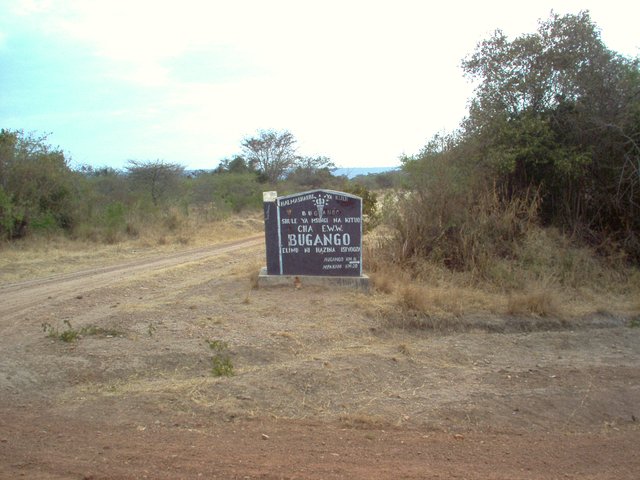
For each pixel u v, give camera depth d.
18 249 18.31
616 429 6.04
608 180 13.71
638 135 13.26
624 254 12.80
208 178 41.34
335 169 51.66
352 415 5.97
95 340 7.91
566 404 6.49
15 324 8.79
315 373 6.88
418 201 13.03
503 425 5.96
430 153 13.45
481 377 7.29
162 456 4.90
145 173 33.44
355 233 11.30
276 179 48.97
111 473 4.57
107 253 17.92
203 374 7.00
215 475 4.55
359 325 9.04
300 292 10.80
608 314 10.36
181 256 17.08
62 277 13.44
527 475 4.77
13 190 19.84
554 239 13.12
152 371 7.02
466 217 12.77
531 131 13.53
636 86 13.47
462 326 9.55
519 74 14.05
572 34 13.74
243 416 5.84
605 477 4.80
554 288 11.29
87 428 5.51
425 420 5.96
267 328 8.62
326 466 4.77
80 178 23.25
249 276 11.93
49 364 7.01
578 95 13.77
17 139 20.50
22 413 5.87
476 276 11.72
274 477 4.54
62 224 21.81
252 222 29.91
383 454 5.09
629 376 7.43
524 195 13.97
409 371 7.40
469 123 14.25
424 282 11.41
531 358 8.23
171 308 9.56
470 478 4.66
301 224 11.34
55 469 4.64
